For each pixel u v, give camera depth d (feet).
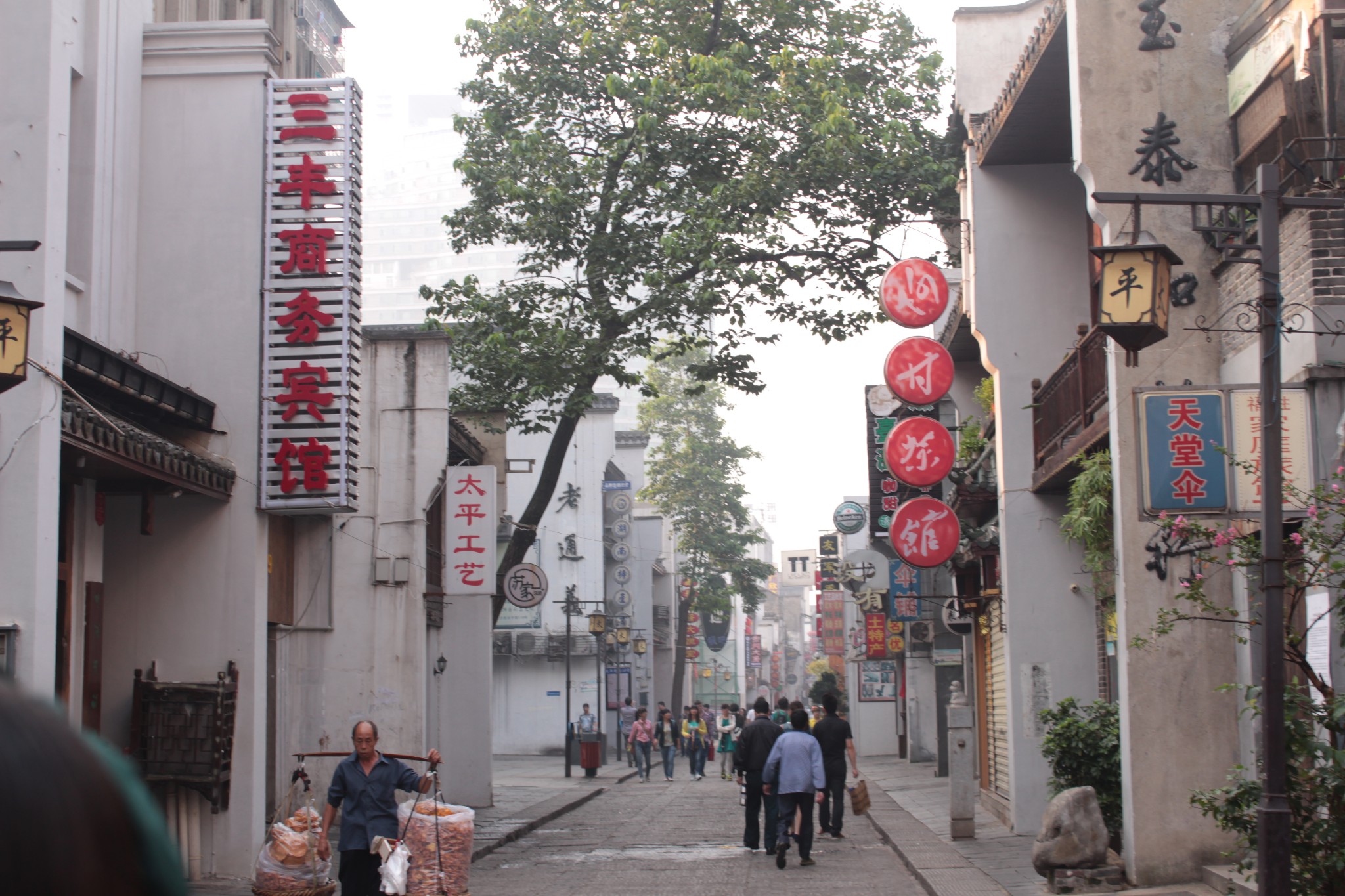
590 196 67.56
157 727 41.01
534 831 61.93
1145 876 35.73
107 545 43.29
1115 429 37.58
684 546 167.53
